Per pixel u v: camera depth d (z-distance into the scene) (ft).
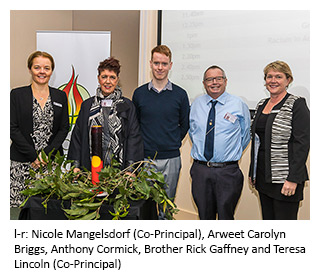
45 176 5.33
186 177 11.27
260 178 7.44
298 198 7.07
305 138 6.78
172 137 8.51
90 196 4.87
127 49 13.32
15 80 12.97
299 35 8.36
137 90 8.73
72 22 14.01
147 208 5.30
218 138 7.80
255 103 9.30
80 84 10.86
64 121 9.09
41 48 10.81
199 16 10.36
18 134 8.52
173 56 11.14
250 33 9.27
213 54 10.10
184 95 8.66
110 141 7.18
